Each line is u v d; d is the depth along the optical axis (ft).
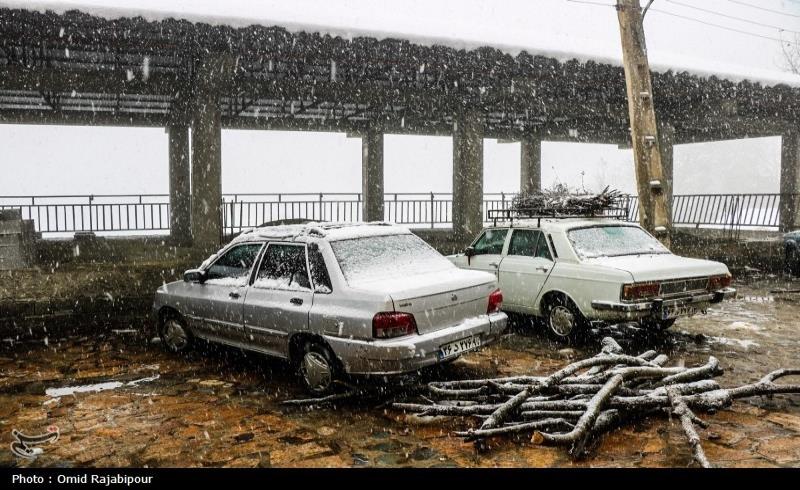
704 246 53.16
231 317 21.02
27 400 18.48
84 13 27.27
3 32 29.32
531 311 26.13
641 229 27.45
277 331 19.30
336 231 20.11
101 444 15.05
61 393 19.17
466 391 17.06
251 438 15.34
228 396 18.71
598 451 14.24
